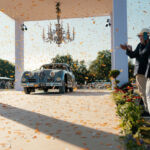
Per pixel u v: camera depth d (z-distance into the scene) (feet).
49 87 25.11
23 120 9.87
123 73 20.57
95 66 82.53
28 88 26.14
